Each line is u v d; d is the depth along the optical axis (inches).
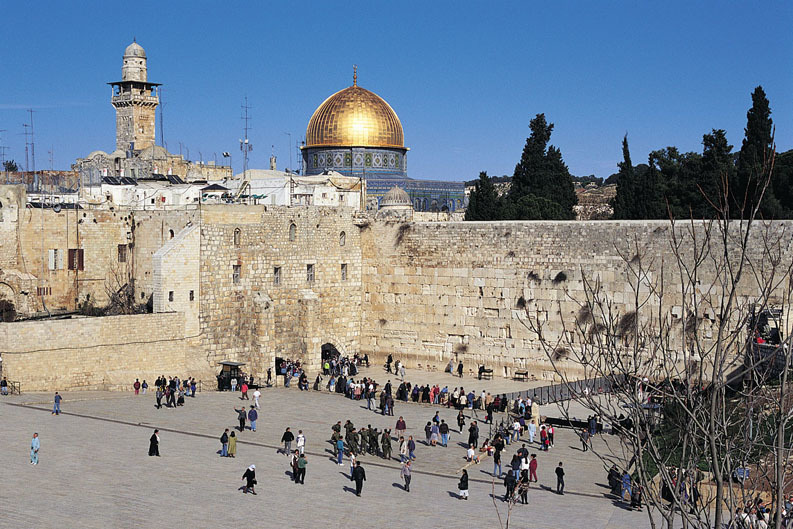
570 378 3112.7
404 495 1841.8
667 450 1055.0
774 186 3656.5
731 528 663.8
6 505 1640.0
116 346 2915.8
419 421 2586.1
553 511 1724.9
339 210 3597.4
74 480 1817.2
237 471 1971.0
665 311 2834.6
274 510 1694.1
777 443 673.0
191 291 3147.1
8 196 3213.6
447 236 3417.8
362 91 5595.5
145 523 1579.7
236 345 3297.2
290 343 3476.9
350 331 3636.8
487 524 1631.4
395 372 3467.0
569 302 3110.2
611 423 836.6
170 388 2618.1
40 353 2736.2
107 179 4325.8
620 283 2972.4
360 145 5457.7
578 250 3085.6
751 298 2642.7
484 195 4532.5
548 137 4975.4
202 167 5457.7
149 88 6127.0
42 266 3294.8
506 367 3277.6
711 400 663.1
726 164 3951.8
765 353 2247.8
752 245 2655.0
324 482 1924.2
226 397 2851.9
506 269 3265.3
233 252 3280.0
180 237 3120.1
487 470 2091.5
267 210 3385.8
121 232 3506.4
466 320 3373.5
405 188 5487.2
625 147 4205.2
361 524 1624.0
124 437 2207.2
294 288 3472.0
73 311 3336.6
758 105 3462.1
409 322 3528.5
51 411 2433.6
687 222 2819.9
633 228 2952.8
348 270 3624.5
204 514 1649.9
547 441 2253.9
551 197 4889.3
